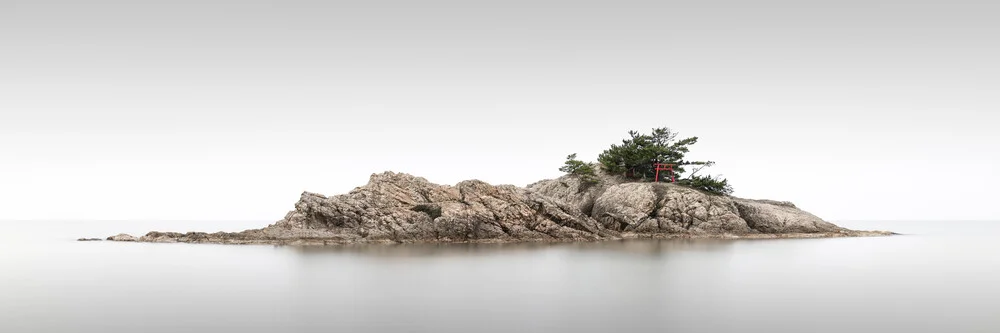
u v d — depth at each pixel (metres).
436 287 43.47
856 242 94.44
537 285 44.62
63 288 42.44
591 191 110.62
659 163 115.75
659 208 100.31
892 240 104.31
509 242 84.81
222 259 60.38
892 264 60.59
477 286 43.97
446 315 34.06
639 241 88.94
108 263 57.28
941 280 48.66
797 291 42.47
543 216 91.19
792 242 90.25
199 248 72.62
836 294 41.31
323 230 81.62
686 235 96.75
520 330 30.78
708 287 44.09
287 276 48.41
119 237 89.69
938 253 75.44
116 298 38.62
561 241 87.62
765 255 67.81
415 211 85.06
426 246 76.69
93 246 77.56
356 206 83.56
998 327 31.50
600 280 47.25
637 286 44.38
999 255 72.88
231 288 42.50
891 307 36.72
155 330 30.22
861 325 31.95
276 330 30.31
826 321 32.84
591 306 36.78
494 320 32.88
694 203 100.81
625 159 116.25
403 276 48.75
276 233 80.69
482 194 89.31
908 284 46.22
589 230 93.31
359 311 34.88
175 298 38.66
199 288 42.44
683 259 62.69
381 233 81.44
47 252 69.62
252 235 81.75
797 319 33.31
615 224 98.56
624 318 33.50
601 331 30.62
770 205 112.94
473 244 80.75
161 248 73.12
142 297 39.03
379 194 85.88
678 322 32.59
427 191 88.19
